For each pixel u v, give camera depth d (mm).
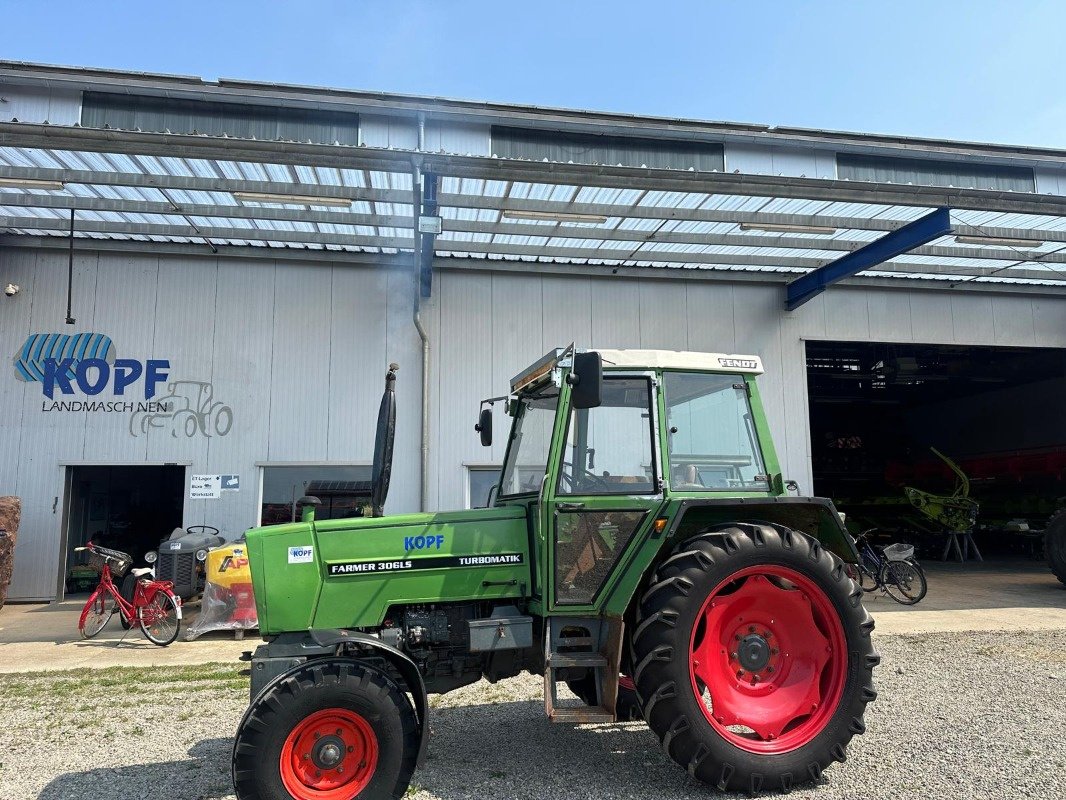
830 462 20047
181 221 9961
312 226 10367
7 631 8312
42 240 10391
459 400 10984
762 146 10914
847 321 12438
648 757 4047
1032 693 5238
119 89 8547
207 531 10273
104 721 4922
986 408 19969
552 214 9305
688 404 4070
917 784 3598
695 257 11234
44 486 10164
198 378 10531
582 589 3732
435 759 4043
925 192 8969
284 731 3184
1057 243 10508
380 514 3980
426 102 10039
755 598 3793
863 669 3738
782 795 3516
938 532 15992
